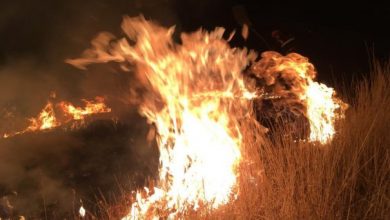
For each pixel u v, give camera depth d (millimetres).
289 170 2578
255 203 2459
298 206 2350
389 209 2312
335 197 2408
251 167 2721
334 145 2832
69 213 2520
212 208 2441
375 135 2881
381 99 3236
